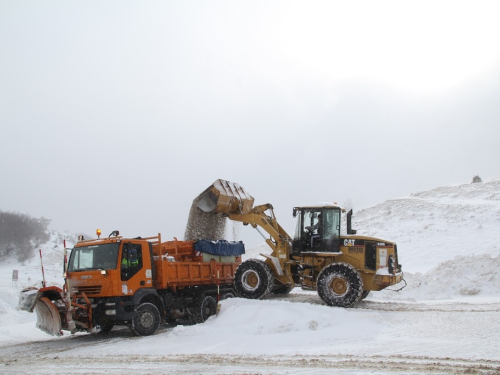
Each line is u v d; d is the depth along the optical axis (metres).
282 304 12.11
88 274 11.77
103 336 12.57
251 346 9.35
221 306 12.98
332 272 14.03
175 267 13.18
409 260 33.31
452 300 16.48
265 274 14.62
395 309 13.85
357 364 7.44
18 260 68.38
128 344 10.72
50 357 9.55
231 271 15.93
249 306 12.07
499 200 47.16
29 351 10.51
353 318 11.24
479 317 11.88
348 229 16.00
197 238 15.73
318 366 7.44
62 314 11.12
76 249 12.32
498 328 10.20
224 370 7.50
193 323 13.76
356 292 13.60
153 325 12.02
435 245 35.47
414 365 7.23
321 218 15.21
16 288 26.12
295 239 15.62
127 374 7.54
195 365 8.02
